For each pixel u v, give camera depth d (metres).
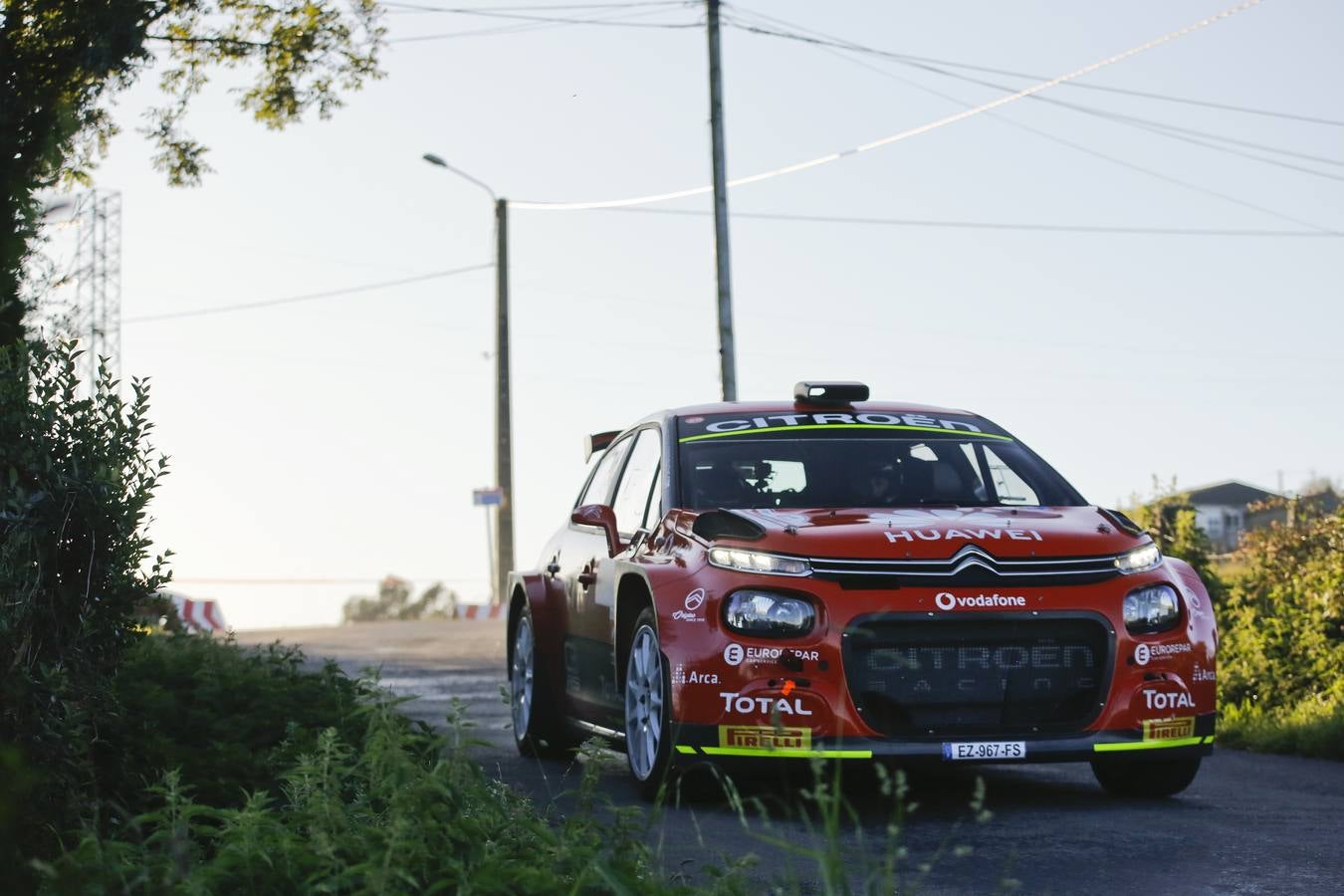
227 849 3.90
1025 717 6.71
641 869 4.38
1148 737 6.77
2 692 4.57
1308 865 5.58
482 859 4.02
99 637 5.14
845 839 6.12
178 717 6.96
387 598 46.59
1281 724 10.26
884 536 6.83
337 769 4.52
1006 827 6.44
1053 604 6.71
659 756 7.09
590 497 9.77
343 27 9.27
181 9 8.82
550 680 9.37
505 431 35.31
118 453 5.09
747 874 4.78
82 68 6.53
